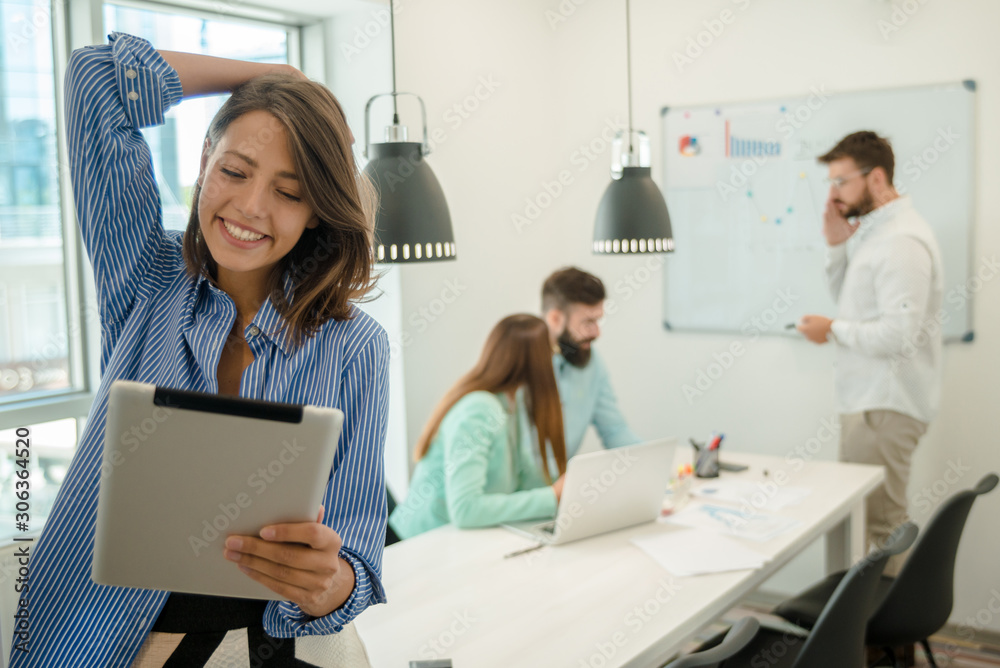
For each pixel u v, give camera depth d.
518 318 2.45
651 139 3.72
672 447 2.22
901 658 2.83
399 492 3.28
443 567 2.01
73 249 2.38
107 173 1.03
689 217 3.66
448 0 3.32
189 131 2.66
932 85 3.10
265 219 0.98
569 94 3.94
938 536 2.15
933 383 3.01
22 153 2.26
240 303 1.10
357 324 1.10
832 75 3.29
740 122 3.50
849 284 3.12
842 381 3.16
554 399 2.45
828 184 3.33
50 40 2.31
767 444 3.57
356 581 0.99
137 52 1.06
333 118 1.02
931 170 3.12
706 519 2.34
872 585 1.86
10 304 2.25
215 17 2.84
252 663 1.04
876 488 3.09
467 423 2.31
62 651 1.01
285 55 3.14
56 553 1.01
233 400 0.82
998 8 2.96
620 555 2.07
